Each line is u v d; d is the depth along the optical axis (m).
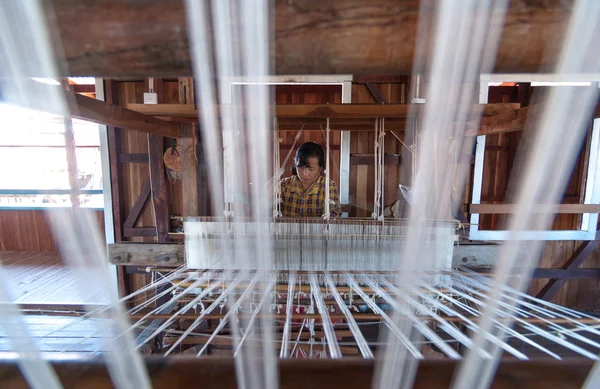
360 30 0.26
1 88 0.30
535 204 0.33
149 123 1.19
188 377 0.40
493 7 0.25
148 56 0.27
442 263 1.02
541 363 0.40
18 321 0.37
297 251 1.22
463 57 0.27
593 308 2.71
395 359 0.42
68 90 0.54
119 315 0.42
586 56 0.26
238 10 0.26
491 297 0.40
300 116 1.18
